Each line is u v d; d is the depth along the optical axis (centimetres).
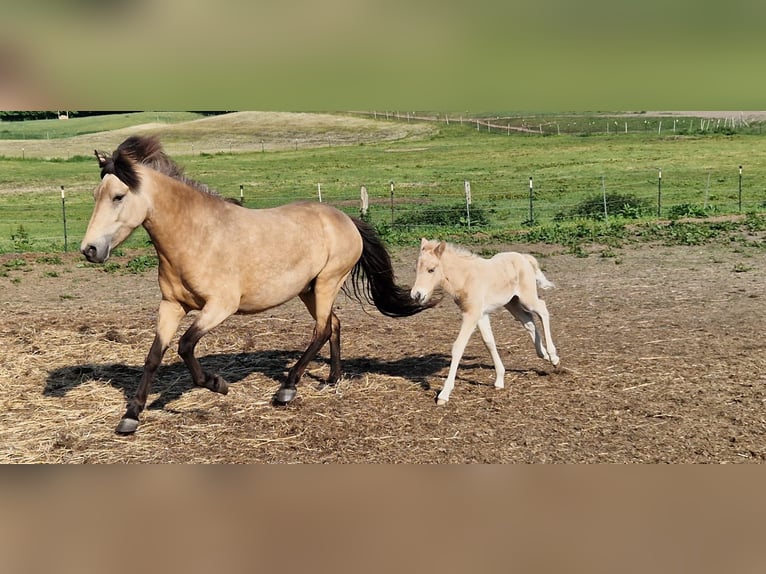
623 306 1197
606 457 623
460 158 5641
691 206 2456
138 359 916
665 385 791
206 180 4675
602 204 2777
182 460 623
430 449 644
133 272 1650
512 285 785
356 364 898
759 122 6675
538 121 7712
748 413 710
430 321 1125
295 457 631
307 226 750
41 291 1430
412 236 2102
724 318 1094
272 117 8356
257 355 942
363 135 7456
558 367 838
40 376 843
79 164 5703
